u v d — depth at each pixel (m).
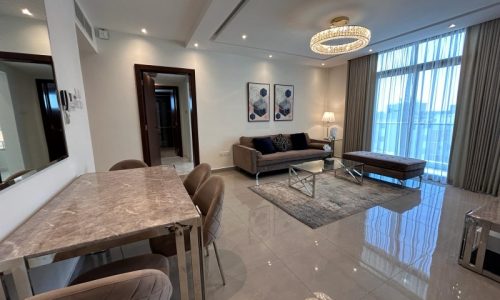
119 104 3.74
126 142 3.87
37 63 1.35
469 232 1.69
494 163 3.17
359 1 2.55
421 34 3.59
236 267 1.77
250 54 4.66
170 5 2.74
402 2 2.58
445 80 3.64
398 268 1.74
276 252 1.97
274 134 5.38
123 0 2.60
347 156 4.28
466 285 1.56
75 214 1.13
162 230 1.03
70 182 1.73
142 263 1.18
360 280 1.62
